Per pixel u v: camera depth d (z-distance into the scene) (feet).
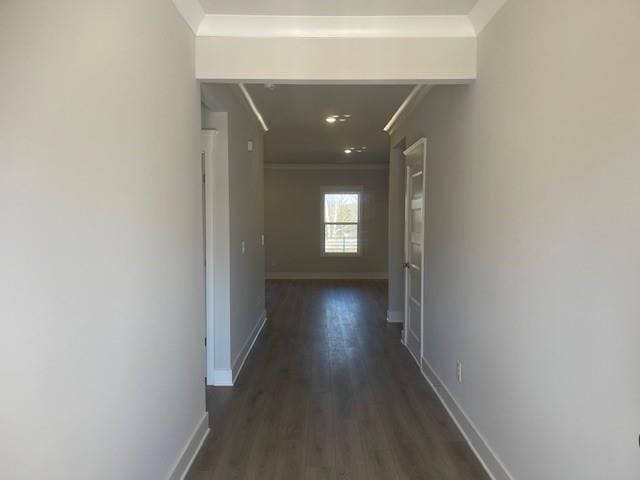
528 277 6.23
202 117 11.58
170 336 6.98
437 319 11.37
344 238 32.83
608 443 4.49
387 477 7.74
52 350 3.92
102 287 4.76
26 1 3.56
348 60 8.50
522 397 6.47
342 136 20.88
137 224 5.66
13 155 3.44
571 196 5.11
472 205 8.64
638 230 4.03
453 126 9.89
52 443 3.93
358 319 20.08
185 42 7.79
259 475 7.81
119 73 5.13
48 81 3.83
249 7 7.97
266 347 15.66
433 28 8.44
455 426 9.62
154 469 6.33
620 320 4.28
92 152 4.53
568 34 5.16
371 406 10.69
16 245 3.48
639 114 4.00
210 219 11.77
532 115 6.09
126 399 5.38
